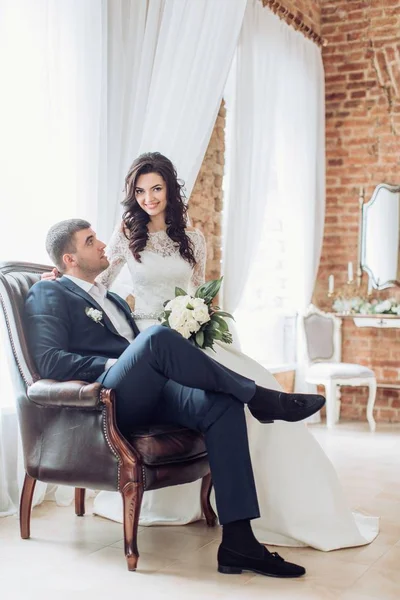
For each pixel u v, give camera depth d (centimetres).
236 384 293
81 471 300
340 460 516
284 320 677
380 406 700
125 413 300
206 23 452
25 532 332
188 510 360
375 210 705
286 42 638
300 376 669
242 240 566
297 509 329
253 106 574
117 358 322
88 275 337
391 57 701
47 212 388
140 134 432
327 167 723
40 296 319
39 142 384
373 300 707
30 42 378
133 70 436
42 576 288
